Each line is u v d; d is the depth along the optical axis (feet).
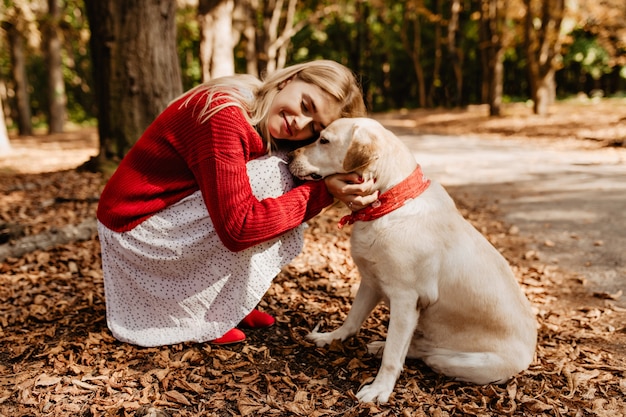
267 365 8.75
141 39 22.65
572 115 59.41
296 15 96.89
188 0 67.26
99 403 7.50
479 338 8.51
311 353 9.27
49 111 77.20
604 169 28.99
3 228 15.16
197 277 8.67
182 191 8.52
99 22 22.53
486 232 18.28
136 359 8.62
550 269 14.38
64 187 23.06
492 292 8.41
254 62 54.44
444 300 8.36
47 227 17.38
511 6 65.57
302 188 8.29
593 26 70.13
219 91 8.11
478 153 38.86
